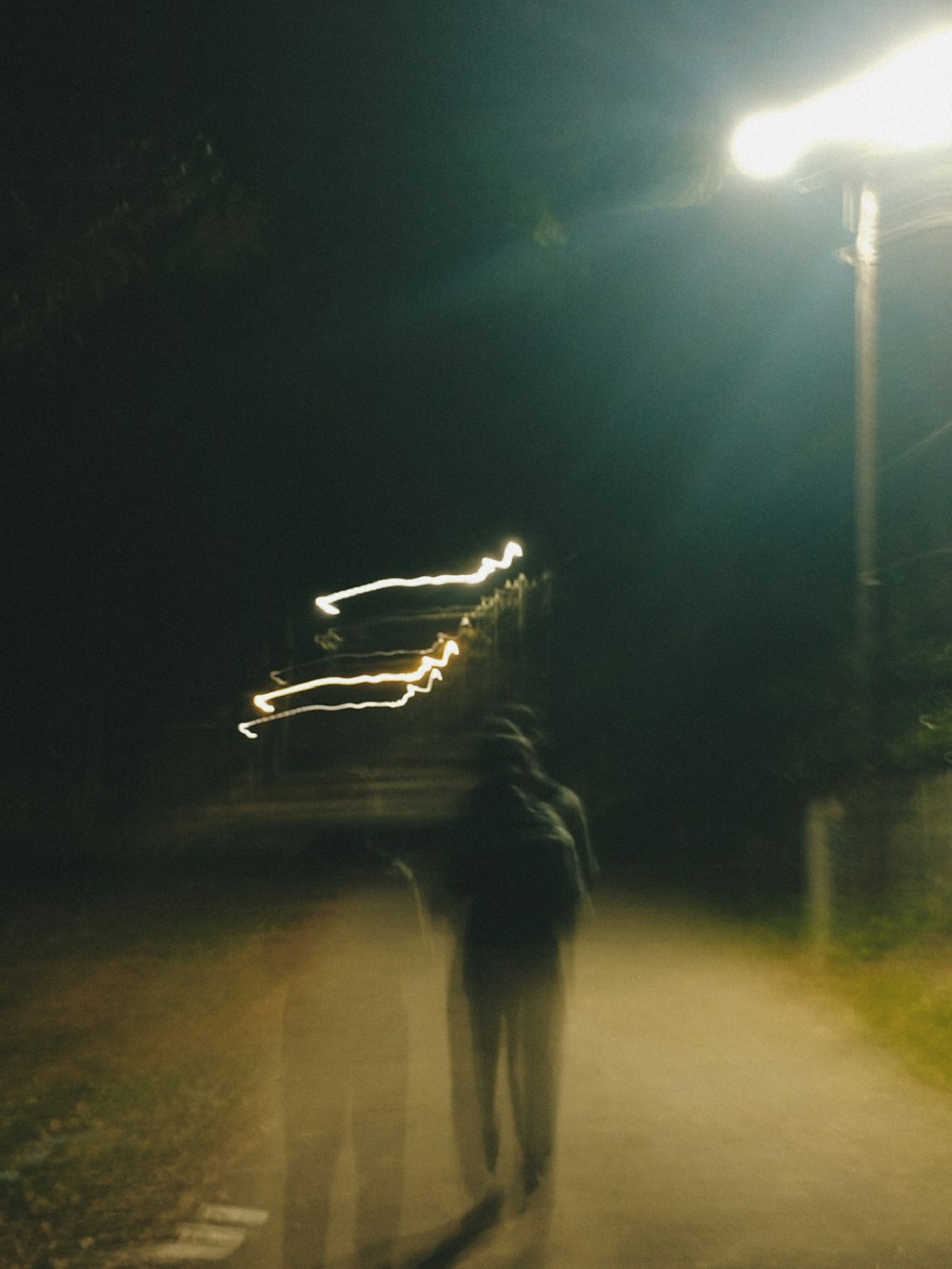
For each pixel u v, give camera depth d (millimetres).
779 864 17688
